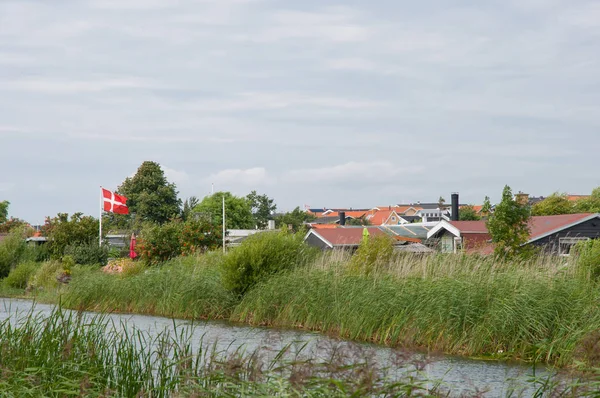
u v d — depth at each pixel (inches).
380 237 960.3
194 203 3314.5
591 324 592.4
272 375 294.5
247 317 904.3
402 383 272.1
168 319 902.4
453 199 1925.4
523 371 546.9
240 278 957.2
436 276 774.5
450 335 653.3
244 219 3388.3
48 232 1927.9
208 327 773.9
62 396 340.5
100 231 1839.3
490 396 438.9
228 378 293.0
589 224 1338.6
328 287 826.2
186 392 303.3
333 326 757.3
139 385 358.9
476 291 689.6
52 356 379.2
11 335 400.8
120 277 1181.1
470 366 573.3
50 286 1379.2
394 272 836.0
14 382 333.4
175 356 366.0
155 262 1539.1
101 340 408.8
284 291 881.5
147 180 3189.0
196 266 1107.3
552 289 658.8
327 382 255.1
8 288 1526.8
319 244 1723.7
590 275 705.0
